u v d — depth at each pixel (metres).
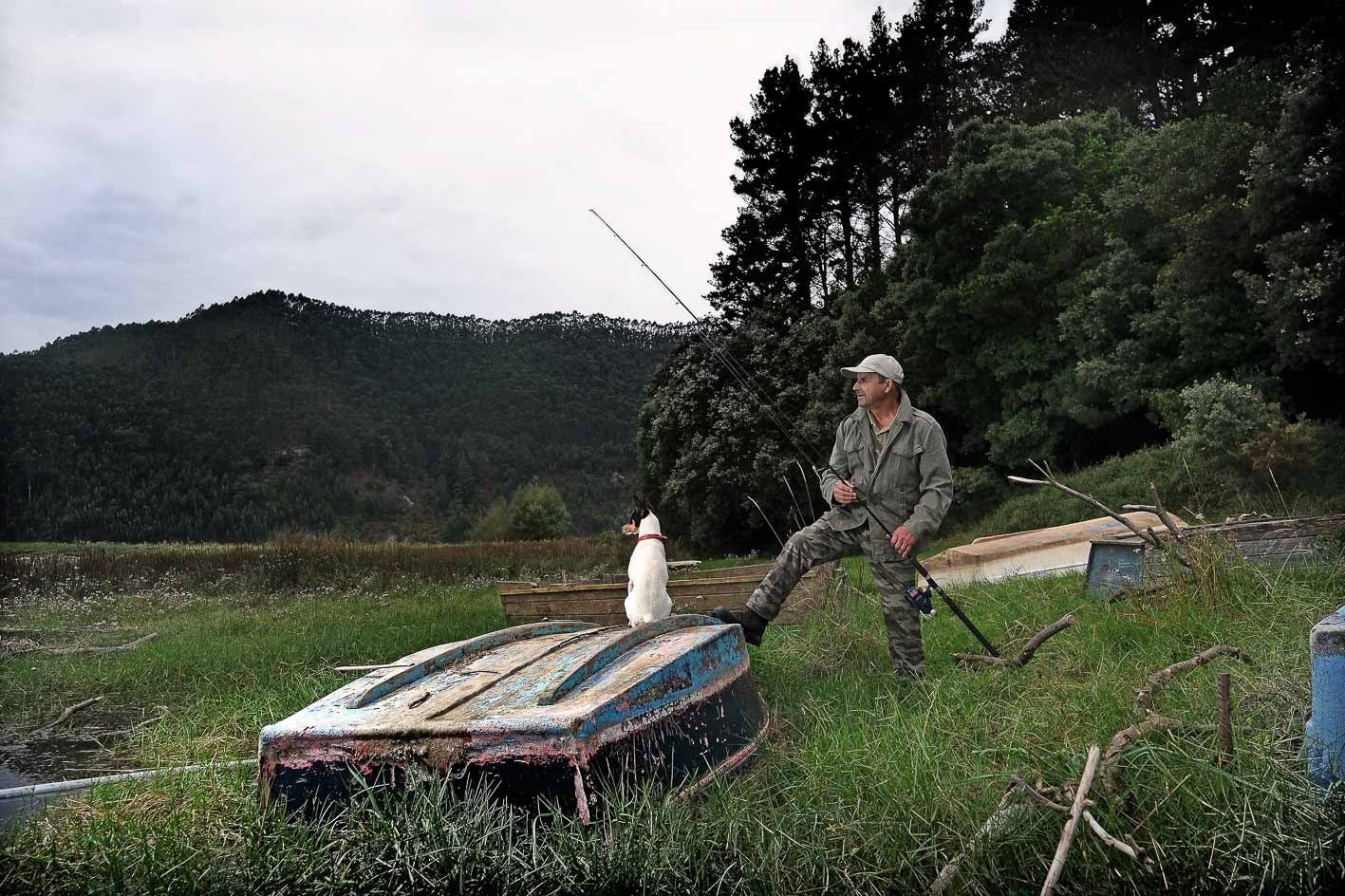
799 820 3.48
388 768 3.60
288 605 16.23
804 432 25.55
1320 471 12.12
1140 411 19.95
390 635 10.50
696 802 3.74
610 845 3.16
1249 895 2.66
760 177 36.28
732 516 30.27
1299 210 14.10
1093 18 30.77
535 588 9.50
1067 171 21.53
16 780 5.39
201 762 5.09
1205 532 6.76
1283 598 5.71
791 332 29.42
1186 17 27.92
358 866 3.20
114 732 6.58
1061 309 20.92
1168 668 4.37
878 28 34.09
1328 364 13.87
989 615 7.26
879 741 4.11
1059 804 2.99
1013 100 32.97
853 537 5.67
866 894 3.04
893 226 35.50
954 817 3.25
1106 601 6.72
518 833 3.35
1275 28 23.03
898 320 25.02
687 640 4.45
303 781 3.71
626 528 7.07
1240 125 15.95
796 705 5.27
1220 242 15.59
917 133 33.94
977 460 24.69
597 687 3.84
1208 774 3.22
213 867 3.33
